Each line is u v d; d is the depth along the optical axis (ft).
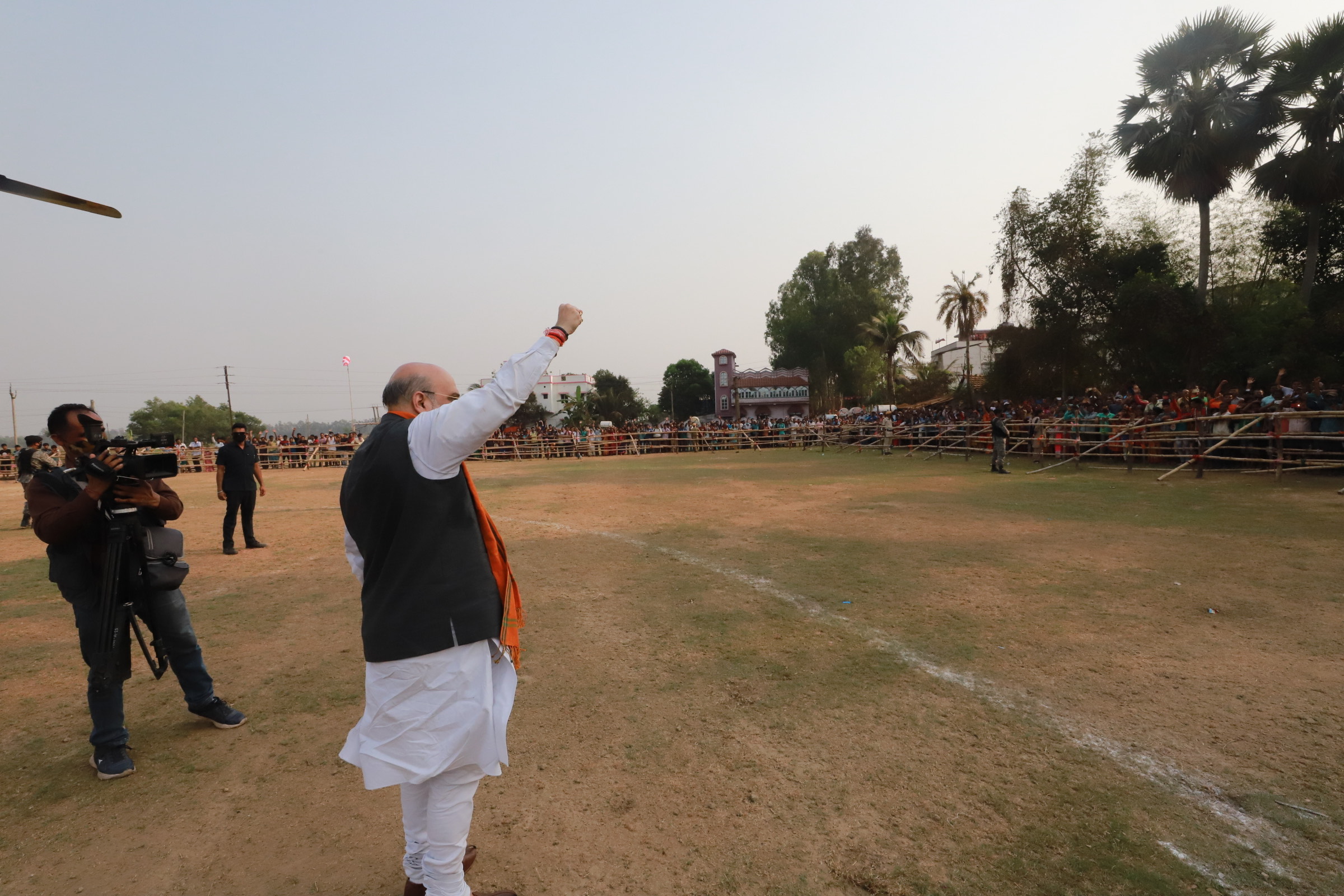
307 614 18.98
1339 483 36.45
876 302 175.52
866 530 28.02
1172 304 70.74
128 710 12.97
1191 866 7.70
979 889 7.45
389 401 7.47
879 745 10.61
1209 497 33.27
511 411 6.68
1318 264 74.54
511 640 7.27
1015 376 92.38
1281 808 8.70
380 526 6.73
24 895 7.83
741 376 178.81
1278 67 64.13
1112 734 10.66
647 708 12.24
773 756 10.43
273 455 96.99
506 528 32.19
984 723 11.18
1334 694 11.66
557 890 7.66
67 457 11.25
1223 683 12.29
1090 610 16.52
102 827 9.20
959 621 16.14
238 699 13.34
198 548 30.01
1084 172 85.66
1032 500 34.88
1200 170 68.23
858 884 7.63
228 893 7.84
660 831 8.71
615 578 21.53
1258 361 66.18
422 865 7.03
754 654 14.61
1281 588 17.65
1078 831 8.39
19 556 29.91
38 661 15.84
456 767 6.79
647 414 240.32
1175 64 68.95
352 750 7.01
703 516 33.71
